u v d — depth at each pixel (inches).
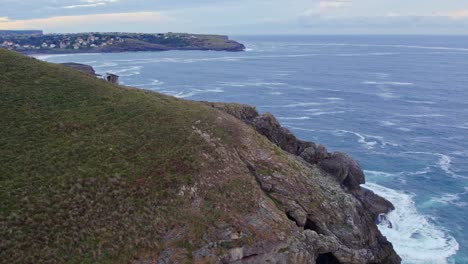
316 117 4793.3
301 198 1689.2
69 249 1149.7
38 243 1130.7
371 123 4549.7
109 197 1312.7
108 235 1217.4
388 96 6131.9
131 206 1309.1
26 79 1861.5
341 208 1775.3
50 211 1214.9
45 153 1421.0
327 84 7283.5
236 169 1598.2
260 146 1831.9
